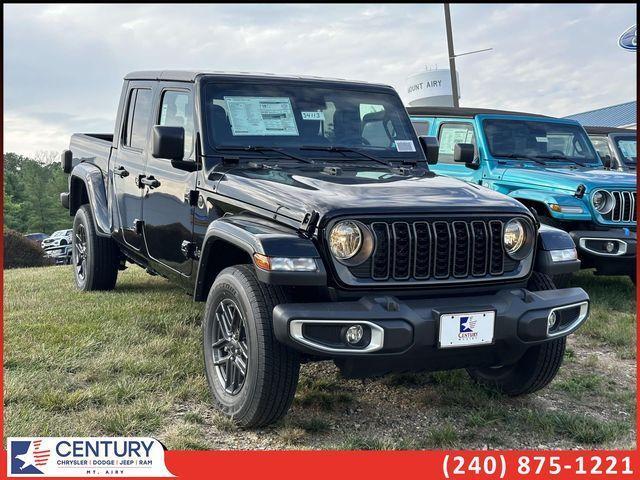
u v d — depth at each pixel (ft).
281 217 11.93
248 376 11.64
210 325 13.05
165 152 13.93
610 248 22.52
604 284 26.73
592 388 14.92
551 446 11.99
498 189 25.34
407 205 11.72
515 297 12.05
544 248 12.98
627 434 12.48
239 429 12.16
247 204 12.84
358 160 15.21
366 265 11.43
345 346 10.95
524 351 12.47
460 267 12.00
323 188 12.47
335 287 11.34
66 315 19.02
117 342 16.51
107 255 22.00
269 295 11.55
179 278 16.05
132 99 19.24
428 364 11.64
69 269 32.91
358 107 16.29
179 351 16.01
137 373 14.58
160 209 16.51
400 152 15.96
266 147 14.87
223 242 13.21
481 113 27.22
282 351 11.41
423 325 11.08
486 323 11.50
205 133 14.70
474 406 13.64
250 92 15.46
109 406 12.71
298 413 12.97
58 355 15.40
